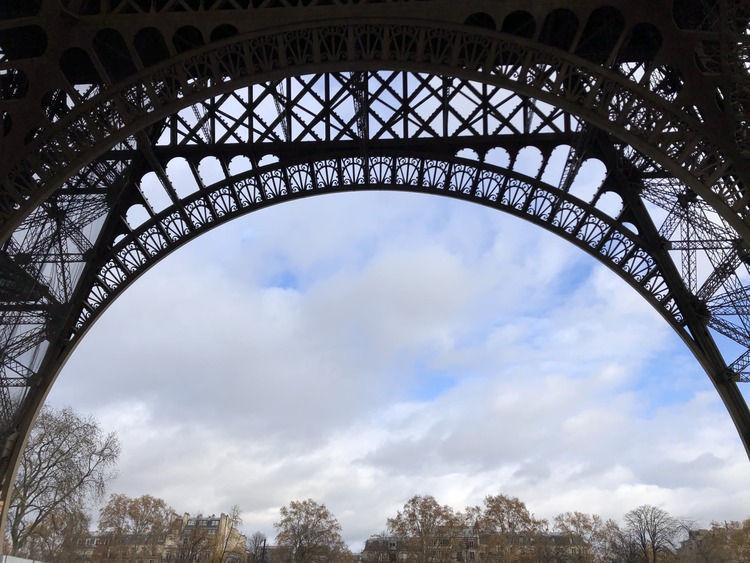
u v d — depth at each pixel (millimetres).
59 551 112000
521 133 50000
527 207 50000
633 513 140875
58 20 34125
